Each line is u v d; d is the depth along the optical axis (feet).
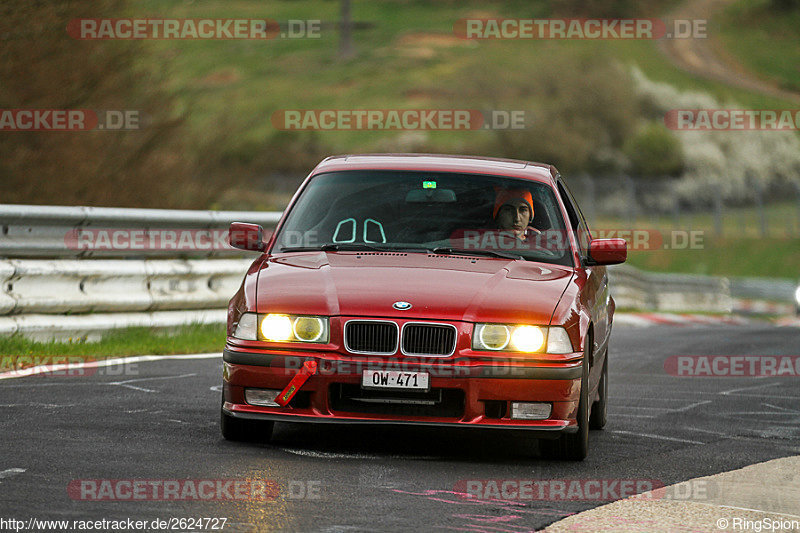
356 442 81.56
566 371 74.59
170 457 72.54
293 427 86.63
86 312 126.31
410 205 88.38
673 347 169.17
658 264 517.55
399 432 86.33
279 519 59.06
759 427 97.40
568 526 60.23
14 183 184.75
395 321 74.13
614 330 206.28
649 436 90.99
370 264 80.64
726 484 73.10
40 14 185.88
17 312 117.19
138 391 97.86
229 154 232.53
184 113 214.07
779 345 176.55
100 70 196.95
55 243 123.13
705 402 111.86
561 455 78.43
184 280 140.77
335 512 60.95
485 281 78.48
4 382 99.09
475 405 73.72
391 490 66.64
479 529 58.85
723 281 372.58
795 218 647.97
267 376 74.59
